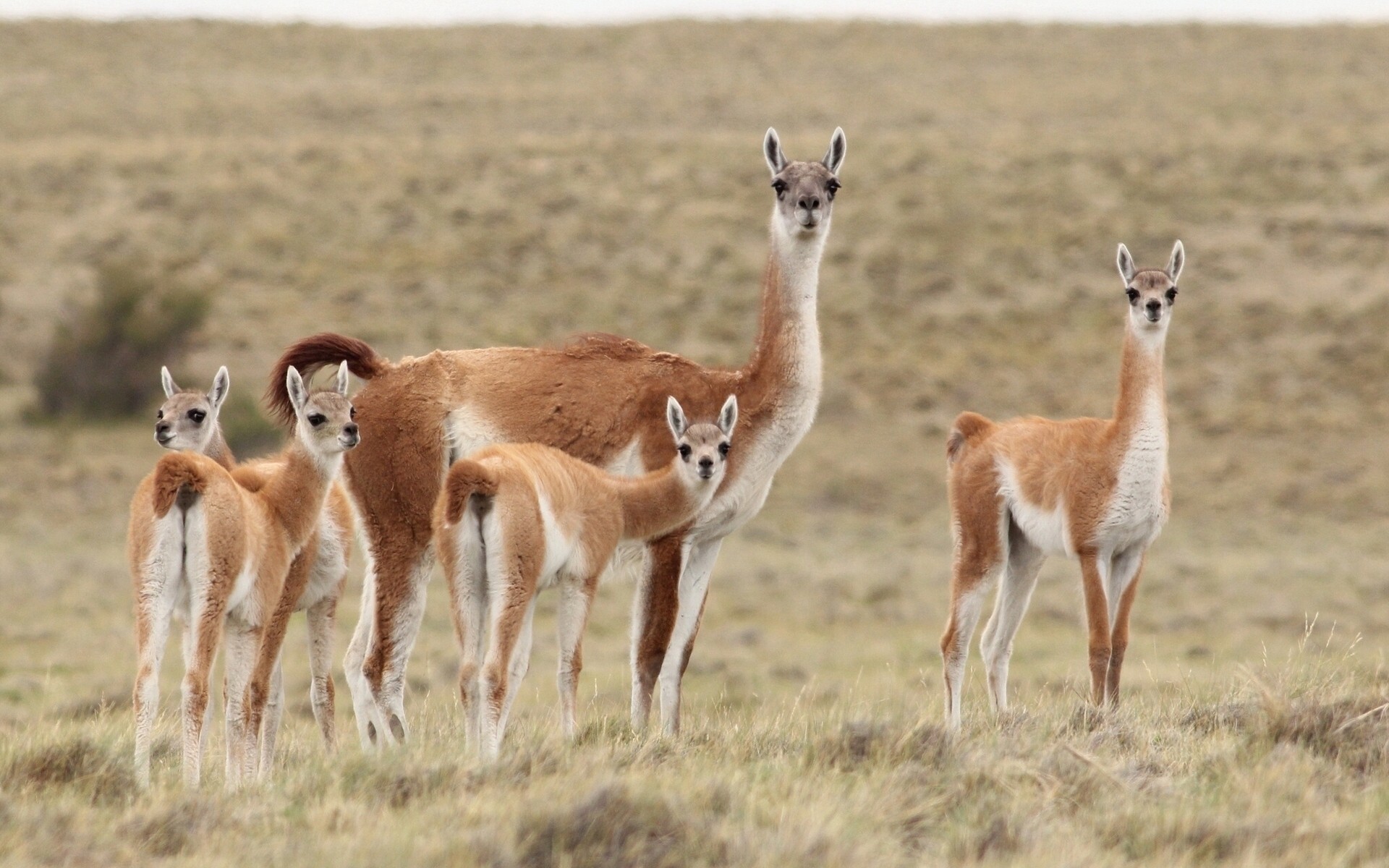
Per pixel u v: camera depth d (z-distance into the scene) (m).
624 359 43.94
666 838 26.56
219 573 34.25
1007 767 31.22
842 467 142.50
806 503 134.50
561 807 27.09
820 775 31.16
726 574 104.69
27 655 75.19
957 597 44.31
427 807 29.11
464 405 42.78
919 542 122.00
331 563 42.44
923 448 147.88
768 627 87.94
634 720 41.81
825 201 43.81
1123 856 26.91
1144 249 189.50
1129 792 30.42
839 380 161.25
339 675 69.25
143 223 196.88
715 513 42.91
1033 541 44.09
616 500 39.62
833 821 27.17
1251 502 134.12
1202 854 27.33
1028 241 193.62
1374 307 171.25
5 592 93.81
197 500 34.22
